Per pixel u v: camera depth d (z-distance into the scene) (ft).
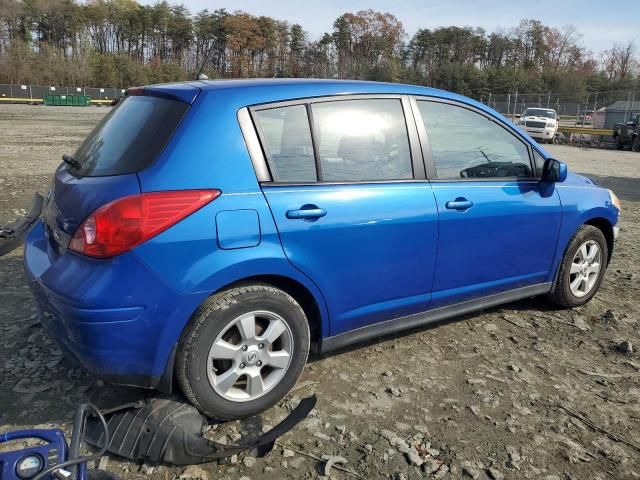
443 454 9.02
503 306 15.31
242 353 9.34
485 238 12.25
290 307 9.64
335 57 300.40
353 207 10.21
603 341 13.34
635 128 81.20
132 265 8.26
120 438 8.63
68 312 8.29
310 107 10.19
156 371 8.71
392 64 266.98
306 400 9.66
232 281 9.00
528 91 247.70
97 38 320.50
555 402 10.64
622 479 8.62
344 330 10.79
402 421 9.84
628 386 11.34
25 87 187.52
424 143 11.51
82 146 10.86
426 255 11.36
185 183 8.71
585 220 14.39
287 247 9.48
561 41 331.57
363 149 10.68
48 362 11.39
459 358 12.23
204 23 323.37
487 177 12.48
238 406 9.43
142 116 9.77
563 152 73.67
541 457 9.04
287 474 8.44
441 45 329.72
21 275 16.37
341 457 8.82
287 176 9.70
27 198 27.45
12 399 10.05
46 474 5.85
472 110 12.42
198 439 8.54
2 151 47.42
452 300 12.25
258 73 287.69
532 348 12.85
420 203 11.09
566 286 14.51
